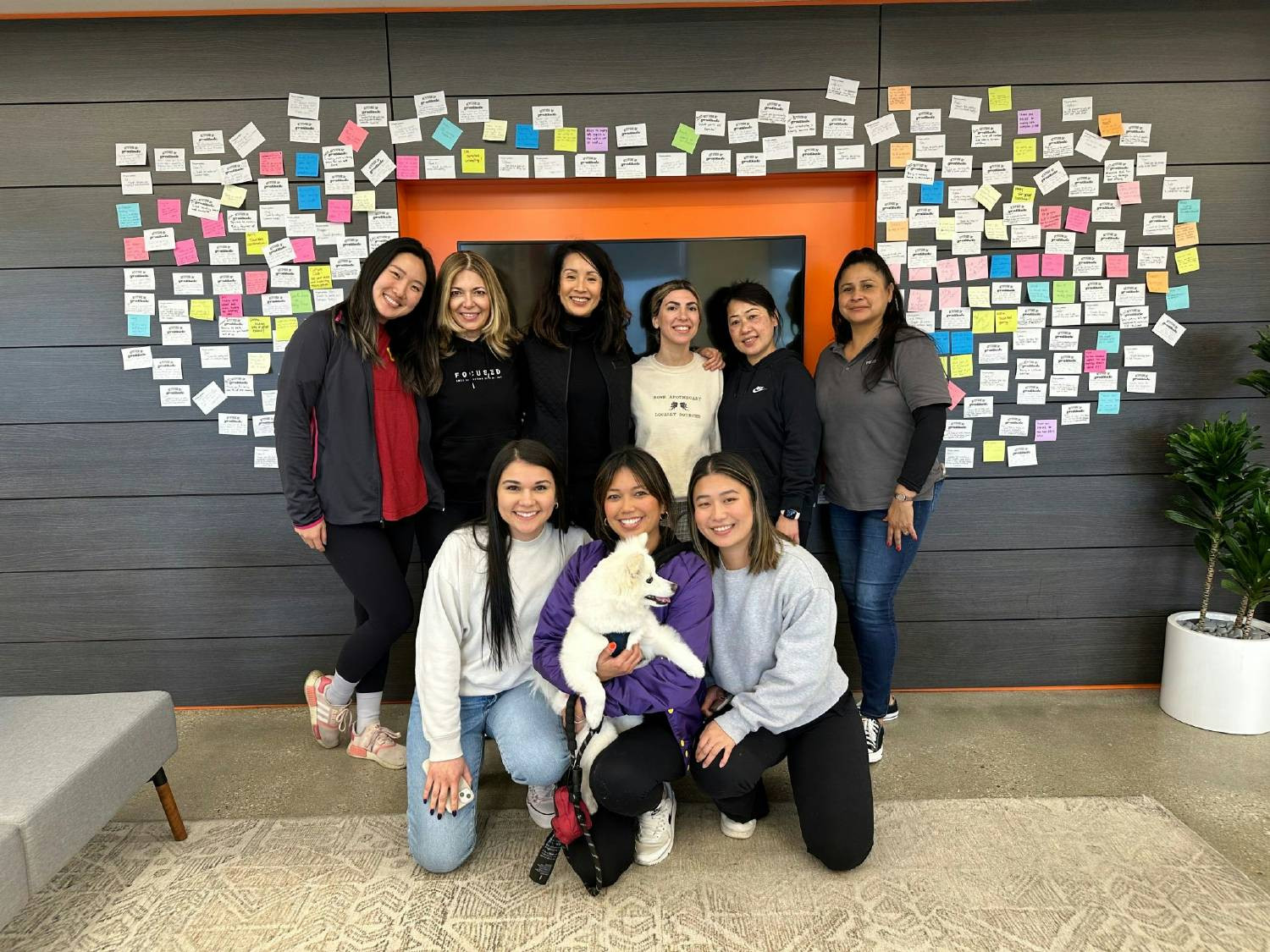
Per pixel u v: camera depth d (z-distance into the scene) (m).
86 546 2.54
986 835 1.77
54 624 2.57
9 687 2.59
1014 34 2.38
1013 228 2.45
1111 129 2.41
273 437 2.50
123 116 2.38
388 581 2.09
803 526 2.20
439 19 2.36
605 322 2.15
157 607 2.57
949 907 1.54
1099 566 2.60
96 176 2.40
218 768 2.20
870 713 2.28
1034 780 2.07
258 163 2.41
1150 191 2.44
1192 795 1.98
